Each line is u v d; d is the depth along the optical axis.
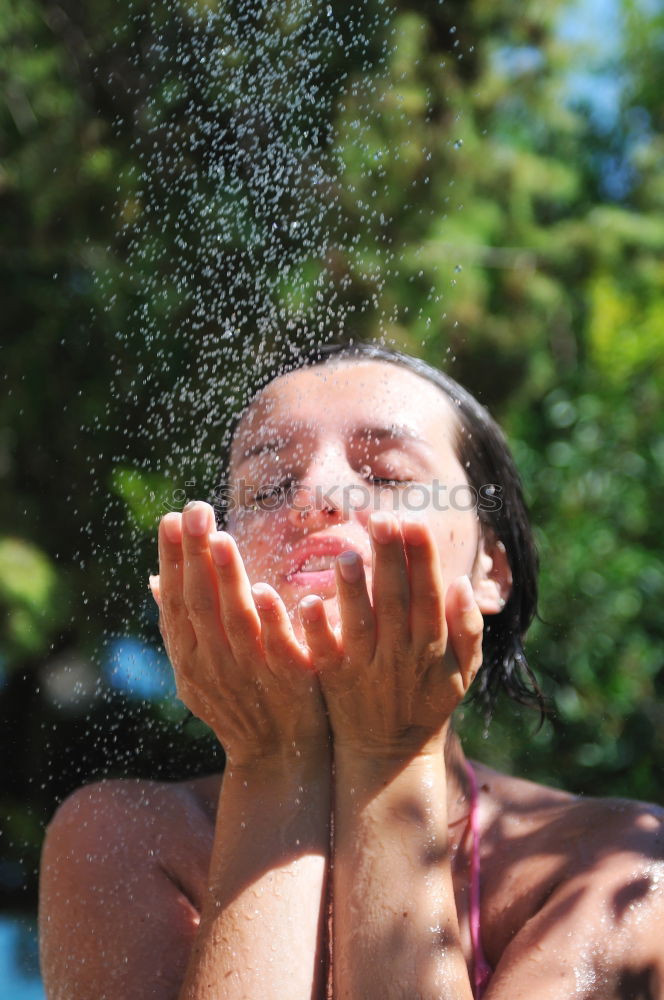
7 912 7.17
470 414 2.69
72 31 7.96
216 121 5.48
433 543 1.98
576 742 8.00
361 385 2.53
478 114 9.01
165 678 3.83
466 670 2.09
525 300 9.28
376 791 2.09
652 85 13.33
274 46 5.40
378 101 7.38
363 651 2.04
